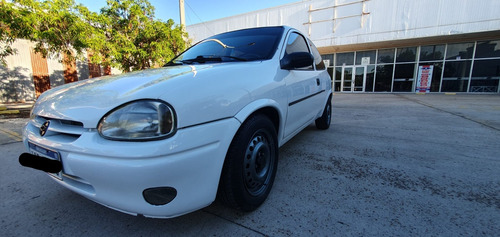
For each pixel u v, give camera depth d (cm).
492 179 213
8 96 1195
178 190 117
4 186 209
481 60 1180
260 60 198
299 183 210
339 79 1514
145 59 863
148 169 106
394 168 241
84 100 128
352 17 1265
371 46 1348
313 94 288
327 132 399
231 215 164
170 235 145
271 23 1486
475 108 654
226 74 149
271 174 186
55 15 668
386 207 170
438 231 144
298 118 246
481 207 169
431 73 1276
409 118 523
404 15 1153
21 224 156
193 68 164
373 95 1205
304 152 294
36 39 740
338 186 203
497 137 353
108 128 112
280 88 193
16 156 288
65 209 174
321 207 172
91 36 746
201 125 121
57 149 124
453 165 247
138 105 113
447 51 1233
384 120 503
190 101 119
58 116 127
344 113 609
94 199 122
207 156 125
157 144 107
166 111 111
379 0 1191
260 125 163
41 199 188
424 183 207
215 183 132
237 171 145
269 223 155
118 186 110
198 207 128
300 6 1393
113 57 822
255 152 163
